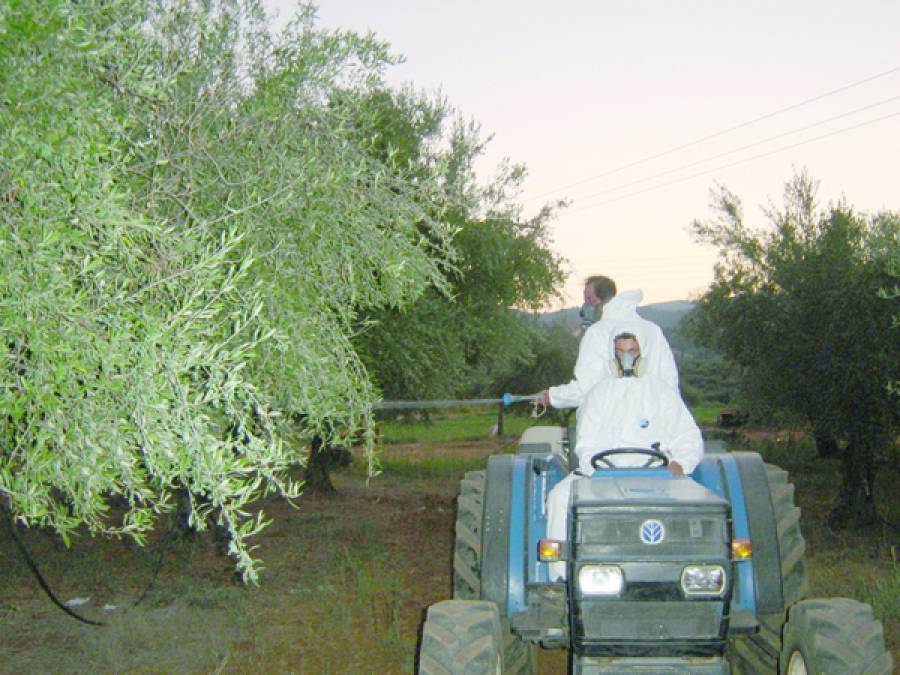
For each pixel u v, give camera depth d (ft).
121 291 7.27
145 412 6.84
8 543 32.30
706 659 11.90
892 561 30.37
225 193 10.73
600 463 13.97
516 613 13.93
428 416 53.57
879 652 11.59
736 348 40.01
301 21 12.23
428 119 37.19
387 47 12.38
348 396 11.25
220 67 11.38
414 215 12.27
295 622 23.73
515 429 108.58
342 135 11.69
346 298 11.78
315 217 10.69
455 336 36.47
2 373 7.06
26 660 20.61
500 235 36.60
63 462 7.07
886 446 35.40
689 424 14.25
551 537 13.37
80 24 7.49
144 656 20.90
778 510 15.84
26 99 7.27
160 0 10.94
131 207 9.37
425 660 11.83
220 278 8.01
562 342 91.50
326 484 49.88
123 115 9.66
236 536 7.23
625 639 11.87
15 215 7.33
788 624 13.04
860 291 34.47
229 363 8.23
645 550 11.78
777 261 39.37
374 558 31.96
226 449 7.40
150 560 30.40
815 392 36.27
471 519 16.34
